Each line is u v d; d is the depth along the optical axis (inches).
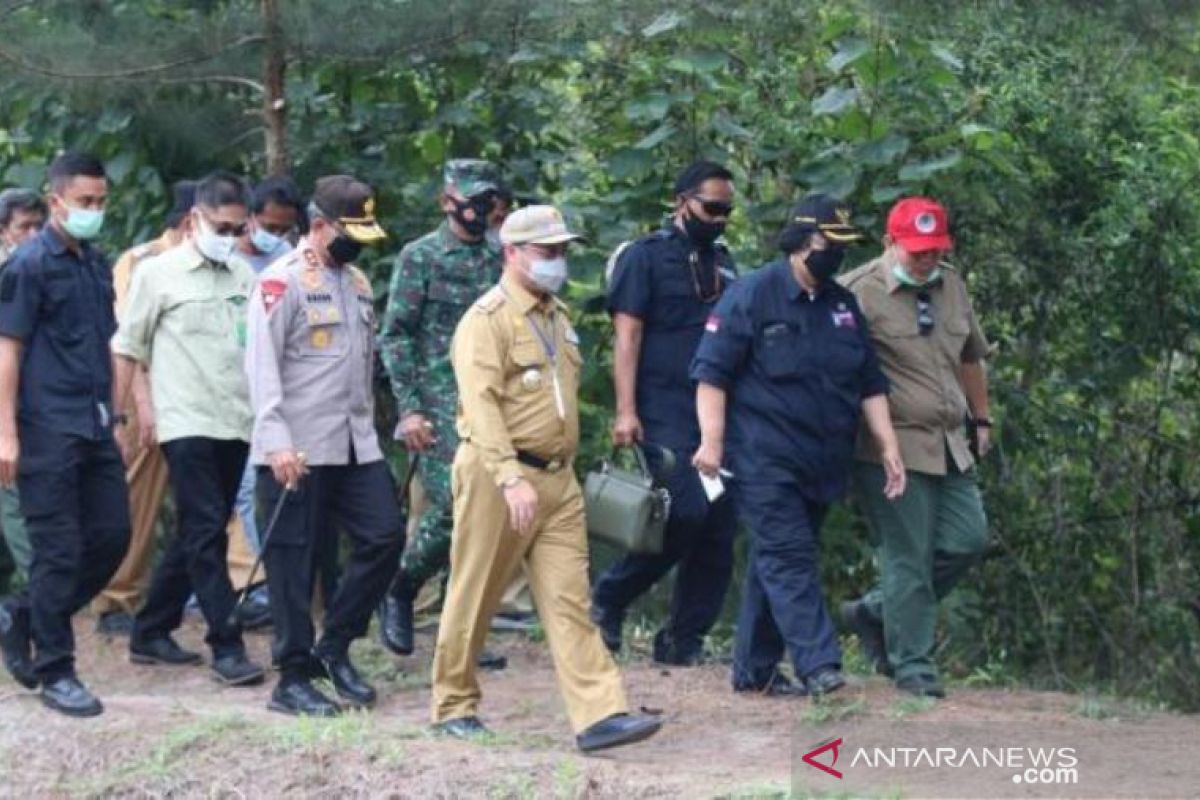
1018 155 499.2
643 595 492.1
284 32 474.6
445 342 419.5
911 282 394.9
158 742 367.9
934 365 396.8
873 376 390.3
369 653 445.1
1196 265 516.4
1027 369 524.7
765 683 404.5
